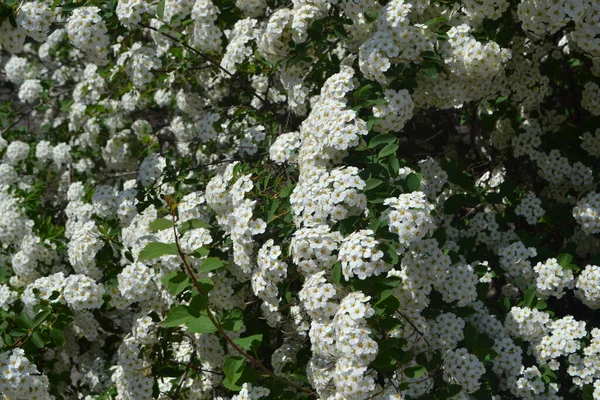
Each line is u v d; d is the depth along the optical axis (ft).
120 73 5.31
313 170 4.33
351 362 3.98
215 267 4.05
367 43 4.50
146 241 4.86
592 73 5.12
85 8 4.86
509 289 4.92
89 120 6.17
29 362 4.54
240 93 5.67
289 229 4.33
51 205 6.31
